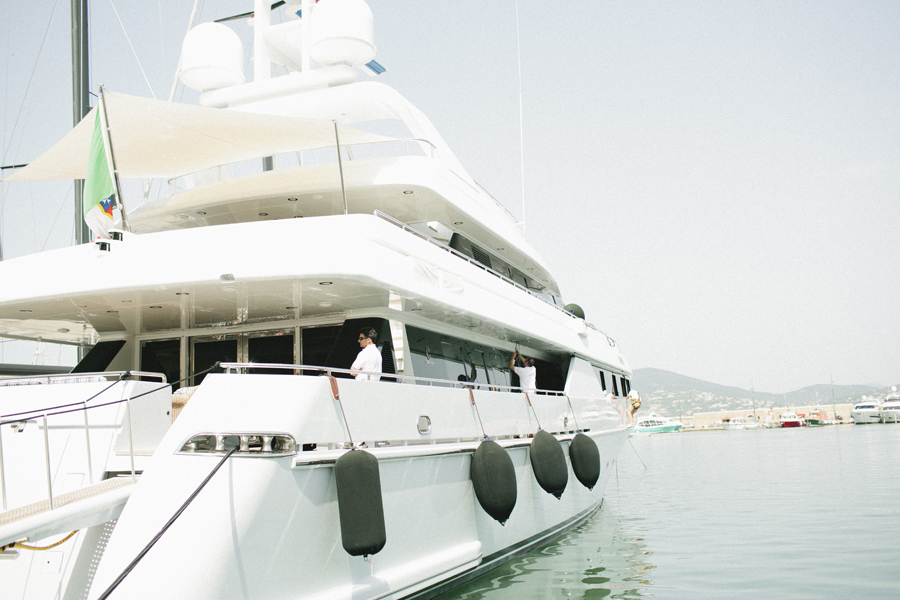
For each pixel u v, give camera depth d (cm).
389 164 866
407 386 657
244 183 878
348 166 873
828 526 1158
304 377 529
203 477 468
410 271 696
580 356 1291
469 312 820
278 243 613
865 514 1280
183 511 455
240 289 657
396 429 631
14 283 684
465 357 964
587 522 1219
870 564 872
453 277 796
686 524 1192
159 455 481
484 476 737
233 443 484
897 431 5991
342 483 530
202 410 495
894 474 2031
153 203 930
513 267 1266
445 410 719
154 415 578
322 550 527
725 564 873
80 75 1379
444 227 1112
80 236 1247
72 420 568
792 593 736
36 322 827
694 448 4388
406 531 628
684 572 827
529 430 930
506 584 755
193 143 795
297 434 506
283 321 832
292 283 634
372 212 951
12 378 599
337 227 620
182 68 1048
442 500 695
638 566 856
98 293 652
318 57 993
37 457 568
